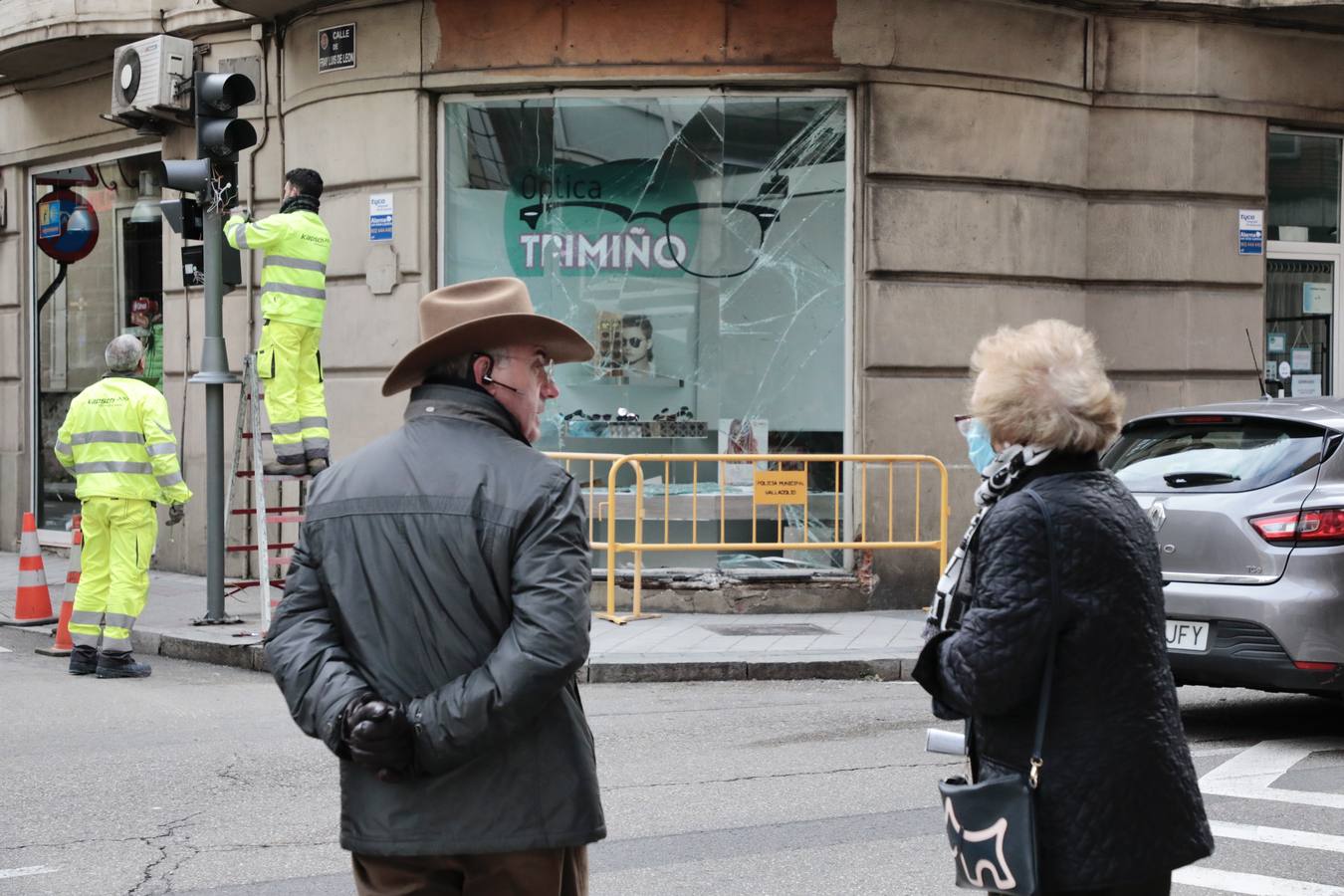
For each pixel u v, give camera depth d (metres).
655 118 12.58
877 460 11.67
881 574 12.42
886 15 12.26
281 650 3.07
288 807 6.61
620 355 12.77
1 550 17.17
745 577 12.31
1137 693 3.11
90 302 16.25
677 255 12.73
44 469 17.02
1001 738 3.17
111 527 10.07
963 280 12.60
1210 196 13.72
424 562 3.00
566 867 3.16
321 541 3.10
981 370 3.34
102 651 10.02
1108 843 3.04
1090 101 13.28
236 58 13.88
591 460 11.37
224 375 11.29
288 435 11.45
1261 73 13.84
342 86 12.89
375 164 12.76
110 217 15.95
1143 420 8.54
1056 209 13.06
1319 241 14.62
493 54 12.39
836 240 12.58
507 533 2.99
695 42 12.23
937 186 12.49
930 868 5.62
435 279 12.70
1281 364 14.46
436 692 2.93
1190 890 5.32
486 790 2.93
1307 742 7.98
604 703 9.22
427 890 2.98
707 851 5.87
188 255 11.56
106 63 15.56
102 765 7.43
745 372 12.73
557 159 12.66
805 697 9.45
